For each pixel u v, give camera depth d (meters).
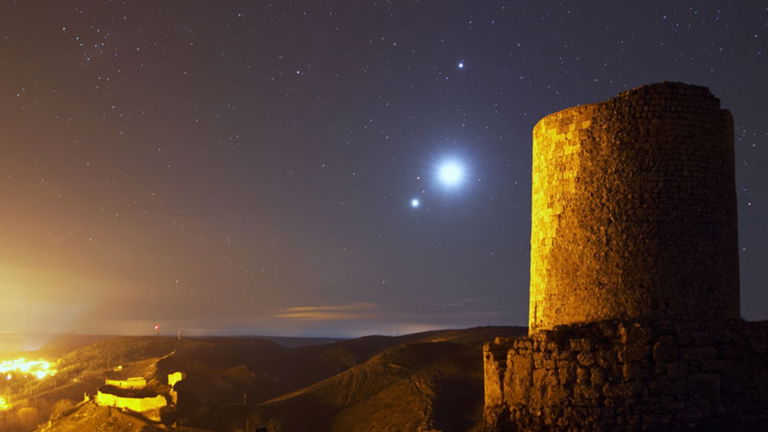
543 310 17.64
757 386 15.30
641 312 16.06
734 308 16.78
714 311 16.19
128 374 79.62
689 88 16.73
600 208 16.78
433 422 39.56
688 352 15.20
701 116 16.70
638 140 16.59
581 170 17.17
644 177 16.45
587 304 16.69
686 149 16.50
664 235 16.20
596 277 16.62
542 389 16.03
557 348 15.92
